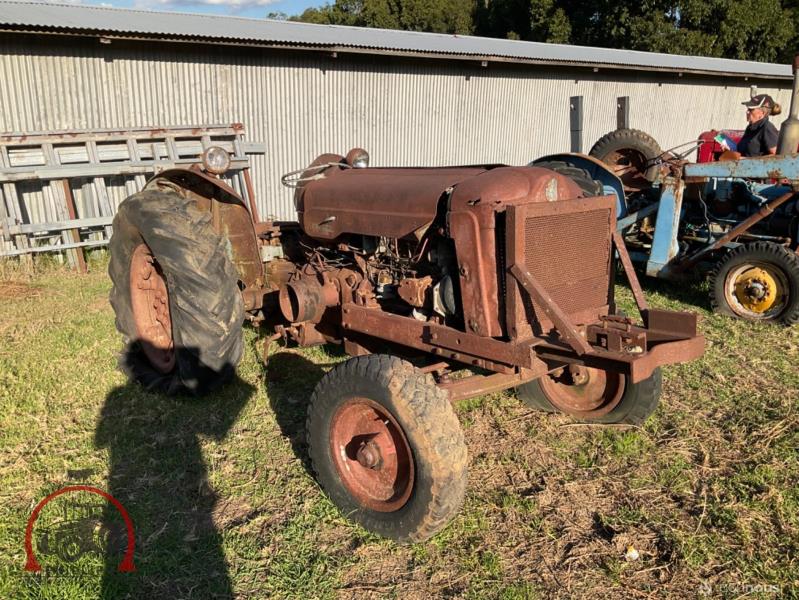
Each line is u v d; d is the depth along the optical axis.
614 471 3.38
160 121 8.98
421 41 12.11
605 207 3.11
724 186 6.78
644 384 3.61
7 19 7.84
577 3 24.31
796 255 5.61
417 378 2.70
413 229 3.18
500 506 3.08
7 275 7.09
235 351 3.85
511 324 2.79
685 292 6.79
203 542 2.77
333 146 10.64
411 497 2.67
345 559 2.70
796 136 5.88
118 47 8.47
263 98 9.77
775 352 5.07
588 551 2.77
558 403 3.98
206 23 10.20
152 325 4.24
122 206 4.06
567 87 13.43
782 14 22.59
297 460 3.41
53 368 4.50
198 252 3.70
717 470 3.37
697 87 15.76
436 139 11.86
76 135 7.76
